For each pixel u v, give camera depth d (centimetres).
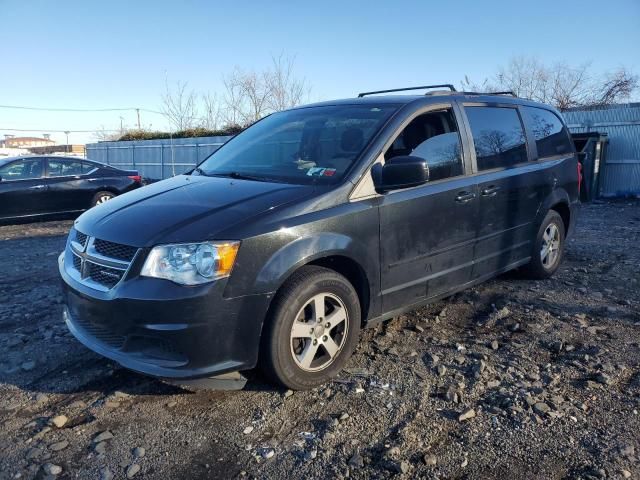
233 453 289
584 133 1335
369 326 391
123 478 271
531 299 518
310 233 337
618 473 267
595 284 568
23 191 1091
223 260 308
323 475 270
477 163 462
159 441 301
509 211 493
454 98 464
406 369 377
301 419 319
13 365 394
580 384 355
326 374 354
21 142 8725
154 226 326
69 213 1159
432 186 415
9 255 786
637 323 458
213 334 309
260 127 493
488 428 307
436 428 308
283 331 329
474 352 400
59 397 349
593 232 888
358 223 362
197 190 380
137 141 2764
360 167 376
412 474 269
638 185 1375
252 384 359
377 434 303
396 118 409
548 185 548
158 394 351
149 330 305
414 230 400
